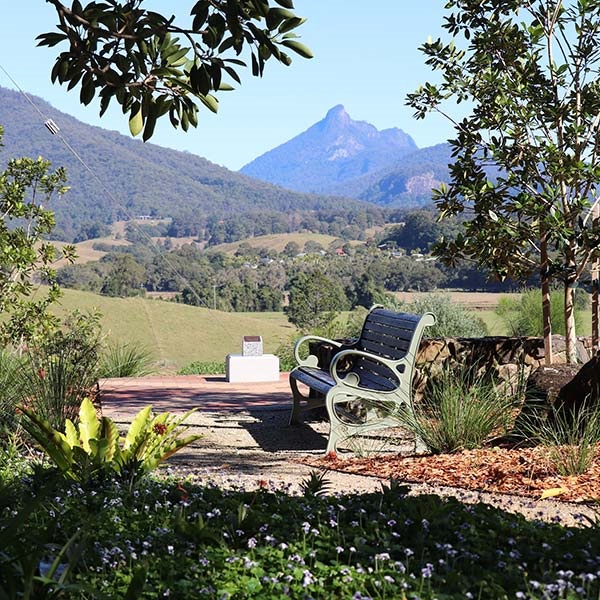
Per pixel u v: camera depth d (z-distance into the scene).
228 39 3.92
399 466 6.32
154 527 3.69
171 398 11.34
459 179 9.44
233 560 3.10
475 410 6.94
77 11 3.93
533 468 5.93
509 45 9.36
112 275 79.25
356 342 8.84
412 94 9.46
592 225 8.88
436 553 3.34
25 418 6.59
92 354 7.65
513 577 2.97
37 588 2.61
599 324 9.27
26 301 13.38
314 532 3.43
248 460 6.96
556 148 8.57
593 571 3.12
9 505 3.88
